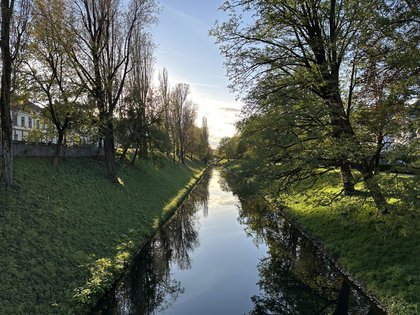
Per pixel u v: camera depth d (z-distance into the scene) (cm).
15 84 2342
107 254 1583
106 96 2814
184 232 2589
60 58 2497
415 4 1252
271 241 2303
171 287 1570
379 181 1320
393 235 1463
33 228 1404
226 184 6325
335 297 1417
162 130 4109
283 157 1656
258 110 1778
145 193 3081
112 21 2780
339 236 1788
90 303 1164
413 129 1183
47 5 2241
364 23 1404
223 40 1817
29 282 1096
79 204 1916
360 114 1582
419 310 1033
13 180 1691
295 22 1698
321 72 1589
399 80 1316
